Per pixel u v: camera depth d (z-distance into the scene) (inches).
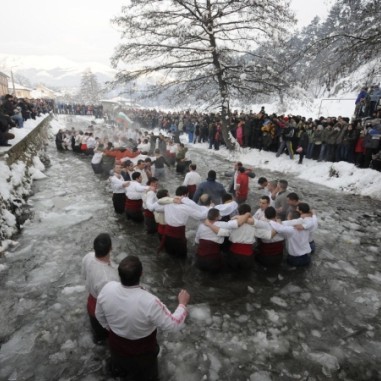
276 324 152.0
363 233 263.3
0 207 240.8
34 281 183.0
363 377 123.3
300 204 198.5
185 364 127.0
